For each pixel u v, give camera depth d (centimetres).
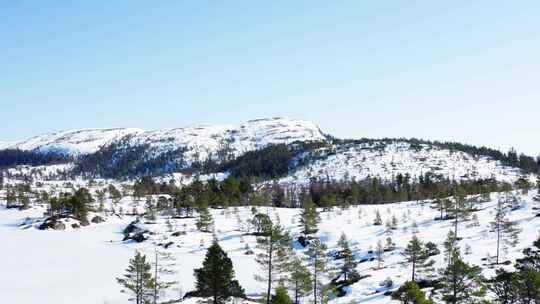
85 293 8588
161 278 9306
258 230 14112
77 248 13375
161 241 13862
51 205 18438
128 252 12838
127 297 8319
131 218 18900
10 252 12644
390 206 16775
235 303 5875
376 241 11675
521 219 11512
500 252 8769
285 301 4816
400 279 7919
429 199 18025
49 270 10556
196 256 12081
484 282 5425
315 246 7244
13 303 7944
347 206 16662
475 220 11831
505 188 16875
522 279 4469
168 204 19700
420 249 7706
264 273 9988
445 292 5303
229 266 4888
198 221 14912
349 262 8788
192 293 7569
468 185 19362
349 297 7731
